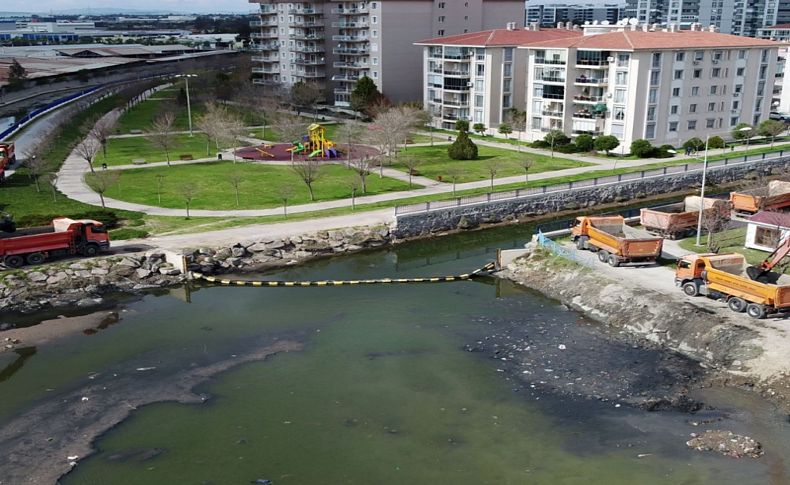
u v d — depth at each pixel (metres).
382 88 141.12
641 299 46.59
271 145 108.56
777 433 33.16
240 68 187.50
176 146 108.38
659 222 59.41
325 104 160.50
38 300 50.88
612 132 101.44
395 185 80.94
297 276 57.03
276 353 42.56
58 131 109.94
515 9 154.62
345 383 38.75
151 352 42.94
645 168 89.25
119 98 160.00
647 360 40.72
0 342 44.38
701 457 31.47
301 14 156.62
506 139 113.31
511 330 45.41
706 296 46.28
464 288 54.00
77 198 74.31
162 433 34.16
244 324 47.16
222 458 32.19
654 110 100.06
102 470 31.36
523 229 70.94
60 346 43.97
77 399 37.34
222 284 55.00
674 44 99.56
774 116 125.88
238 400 37.12
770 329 41.16
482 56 117.31
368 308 49.84
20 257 53.75
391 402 36.72
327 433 34.03
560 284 52.16
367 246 64.06
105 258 55.69
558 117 106.00
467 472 30.94
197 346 43.72
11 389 38.50
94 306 50.59
